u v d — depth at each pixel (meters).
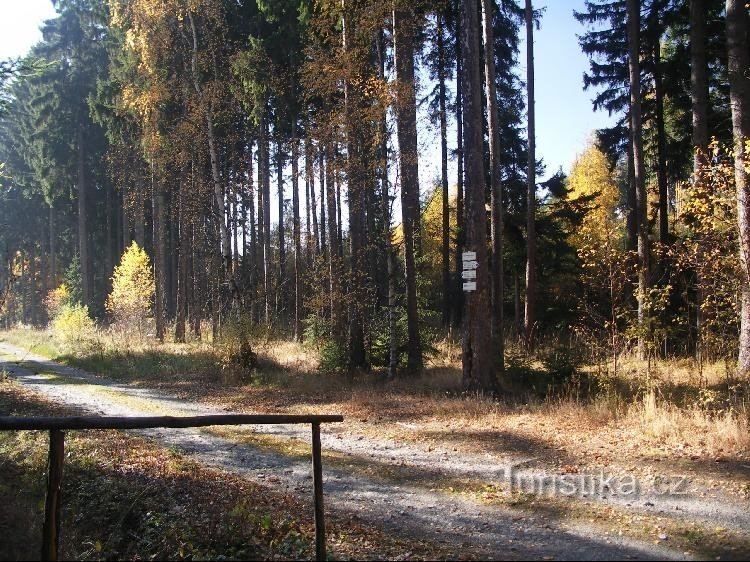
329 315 20.16
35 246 53.06
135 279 29.86
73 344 24.94
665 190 22.08
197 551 5.26
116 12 21.09
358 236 17.03
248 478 7.80
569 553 5.11
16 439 8.95
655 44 21.47
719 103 19.59
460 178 26.16
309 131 16.98
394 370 15.89
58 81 35.59
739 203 10.55
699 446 8.16
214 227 26.92
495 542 5.44
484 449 8.94
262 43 21.38
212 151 20.22
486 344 13.13
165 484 7.26
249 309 23.55
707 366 13.55
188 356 20.73
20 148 40.44
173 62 21.39
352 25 15.67
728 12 12.98
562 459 8.14
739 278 10.85
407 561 4.99
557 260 24.72
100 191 44.22
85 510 6.49
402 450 9.15
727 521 5.70
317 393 14.95
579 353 13.52
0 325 50.62
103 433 10.26
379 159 15.82
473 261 13.06
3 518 5.62
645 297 12.41
